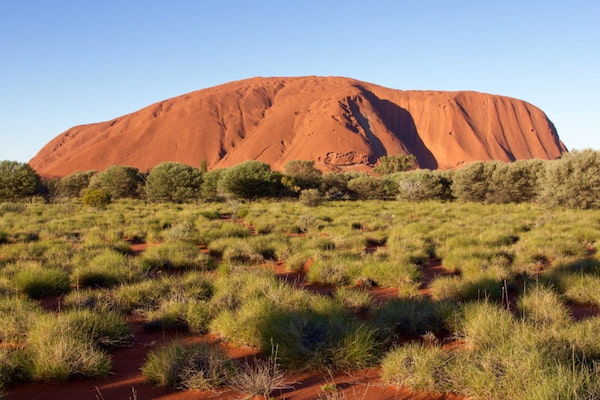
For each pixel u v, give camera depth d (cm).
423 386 423
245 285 804
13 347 562
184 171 3625
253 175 3828
